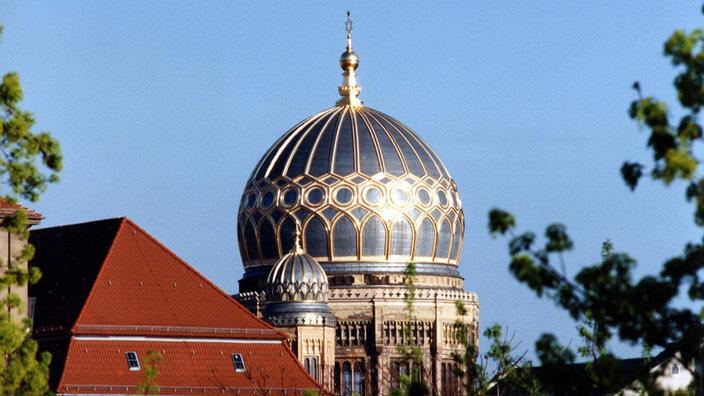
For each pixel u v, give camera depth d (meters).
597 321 88.25
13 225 115.31
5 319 114.50
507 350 112.19
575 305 86.94
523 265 86.19
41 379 115.38
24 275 117.31
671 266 86.12
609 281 86.81
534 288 86.62
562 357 92.75
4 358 118.06
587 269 87.06
